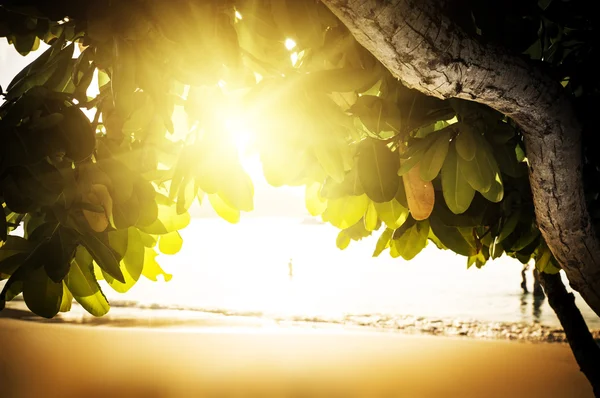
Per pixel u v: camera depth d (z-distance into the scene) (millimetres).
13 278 2547
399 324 43406
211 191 2635
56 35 3068
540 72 2811
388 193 2896
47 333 37000
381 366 30672
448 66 2652
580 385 27438
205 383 27250
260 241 173250
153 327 40469
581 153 3016
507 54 2736
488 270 86062
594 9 3365
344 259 111062
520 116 2900
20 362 30266
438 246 3398
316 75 2729
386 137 3205
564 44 3555
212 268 94562
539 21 3293
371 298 59094
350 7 2475
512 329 40906
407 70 2664
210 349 34031
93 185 2605
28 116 2590
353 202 3053
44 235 2609
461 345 35812
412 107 2992
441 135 2908
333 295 61781
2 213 2627
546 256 3701
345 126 2861
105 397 25016
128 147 2715
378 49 2602
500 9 3131
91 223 2574
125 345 34531
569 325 4656
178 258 114250
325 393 25969
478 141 2902
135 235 2725
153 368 29750
